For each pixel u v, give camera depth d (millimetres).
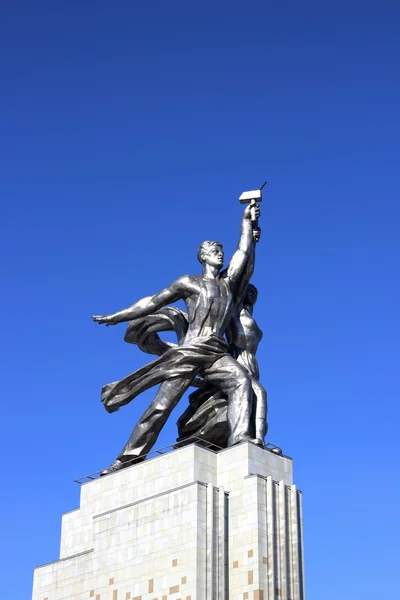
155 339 58219
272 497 48938
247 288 58250
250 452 50062
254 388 53500
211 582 46875
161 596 47938
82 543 53688
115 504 53031
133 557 50156
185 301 55625
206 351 53594
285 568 47656
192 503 48562
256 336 56781
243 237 57375
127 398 55188
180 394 53750
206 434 53688
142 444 54094
